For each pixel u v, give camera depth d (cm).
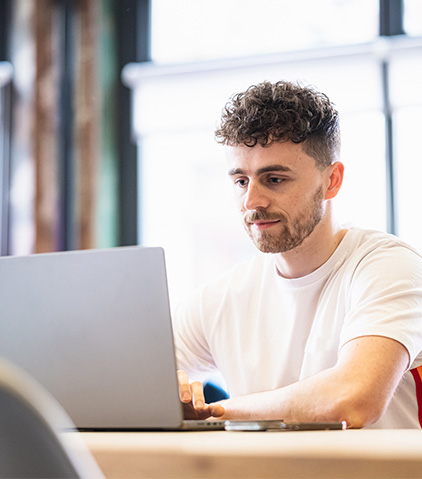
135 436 80
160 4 400
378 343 134
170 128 383
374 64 352
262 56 370
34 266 110
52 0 387
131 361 104
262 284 173
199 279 381
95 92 380
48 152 378
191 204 384
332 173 161
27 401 43
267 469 59
